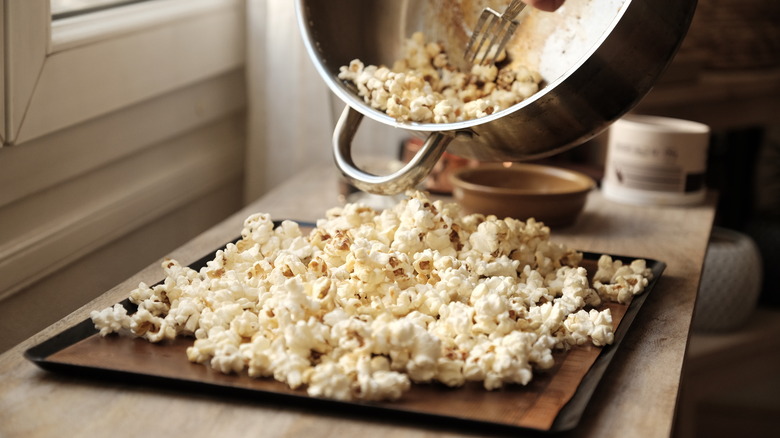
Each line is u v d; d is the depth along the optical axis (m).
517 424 0.93
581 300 1.15
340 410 0.98
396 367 1.02
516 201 1.39
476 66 1.25
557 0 1.15
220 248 1.26
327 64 1.22
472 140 1.16
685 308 1.19
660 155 1.52
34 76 1.28
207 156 1.69
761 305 1.85
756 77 1.94
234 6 1.70
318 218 1.42
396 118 1.16
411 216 1.19
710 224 1.46
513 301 1.11
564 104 1.12
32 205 1.32
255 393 0.99
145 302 1.10
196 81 1.61
